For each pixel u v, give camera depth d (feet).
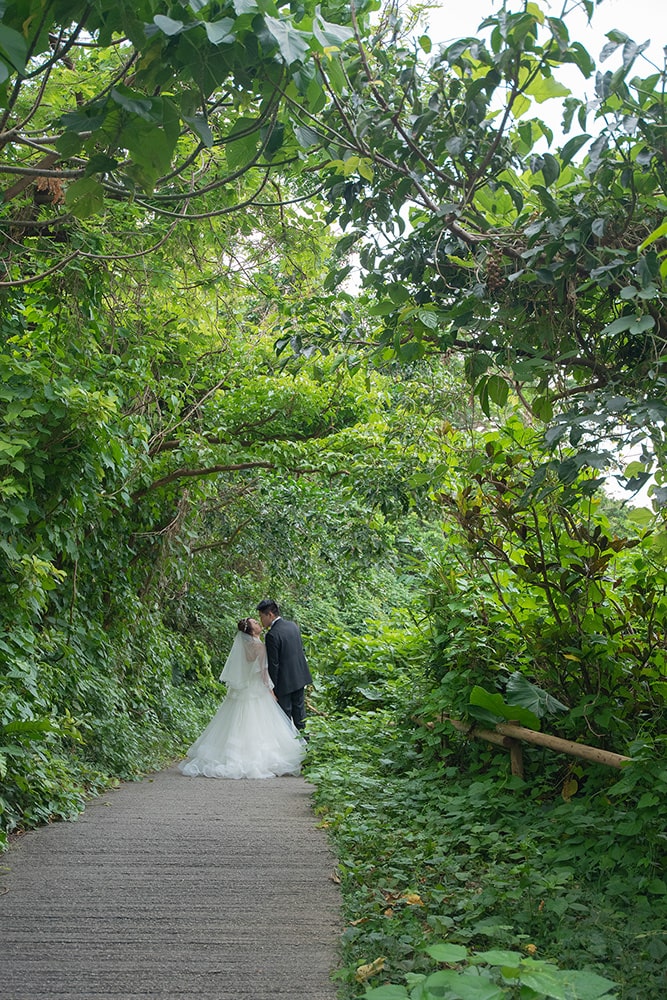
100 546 33.78
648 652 18.26
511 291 14.24
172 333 37.35
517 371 13.97
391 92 14.10
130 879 16.51
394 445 35.17
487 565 22.86
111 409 24.84
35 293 26.50
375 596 67.05
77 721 28.22
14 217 22.56
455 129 13.69
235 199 27.09
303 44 10.39
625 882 14.51
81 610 32.55
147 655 40.11
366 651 37.73
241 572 58.90
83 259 25.38
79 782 26.71
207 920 14.20
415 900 14.35
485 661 22.34
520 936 12.17
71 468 25.35
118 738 32.42
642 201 13.39
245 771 33.50
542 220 13.46
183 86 12.47
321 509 44.39
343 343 17.97
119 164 11.35
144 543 39.37
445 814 20.49
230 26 10.11
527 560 19.51
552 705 18.67
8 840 19.85
